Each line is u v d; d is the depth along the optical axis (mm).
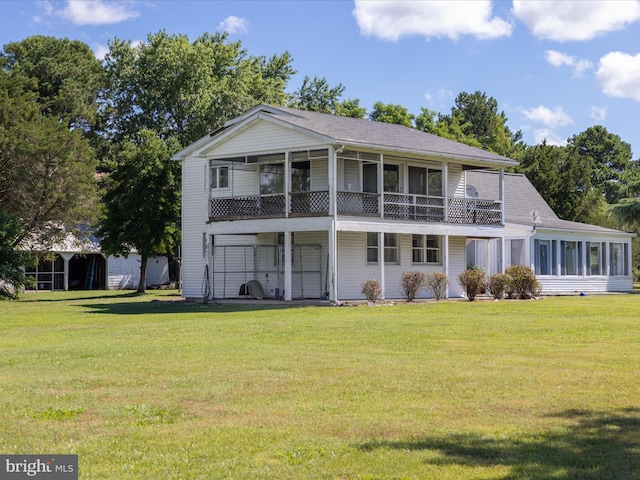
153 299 36188
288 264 29031
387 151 30016
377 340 16016
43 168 38531
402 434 7969
